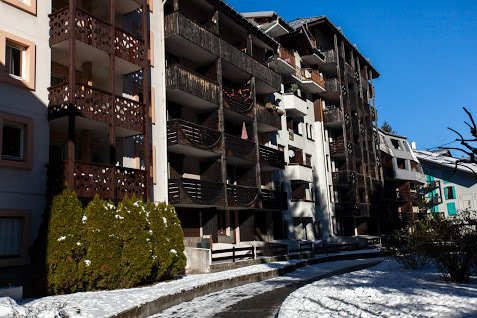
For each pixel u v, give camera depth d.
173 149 21.39
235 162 25.47
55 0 16.86
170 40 21.67
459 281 13.70
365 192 39.84
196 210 22.67
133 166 18.66
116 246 13.98
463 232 14.15
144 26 18.42
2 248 13.24
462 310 8.19
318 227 34.75
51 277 12.59
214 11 24.39
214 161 23.34
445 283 13.43
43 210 14.30
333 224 35.97
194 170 23.22
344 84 40.06
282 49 31.95
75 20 15.16
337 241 34.97
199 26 22.59
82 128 16.62
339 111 37.53
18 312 7.77
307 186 33.84
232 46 25.19
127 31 19.11
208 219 22.52
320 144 36.56
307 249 27.34
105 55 16.66
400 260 19.61
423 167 57.44
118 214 14.61
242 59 25.97
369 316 7.99
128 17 19.64
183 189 19.98
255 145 26.08
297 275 18.56
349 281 14.16
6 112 13.77
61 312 8.26
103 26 16.30
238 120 26.62
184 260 16.83
